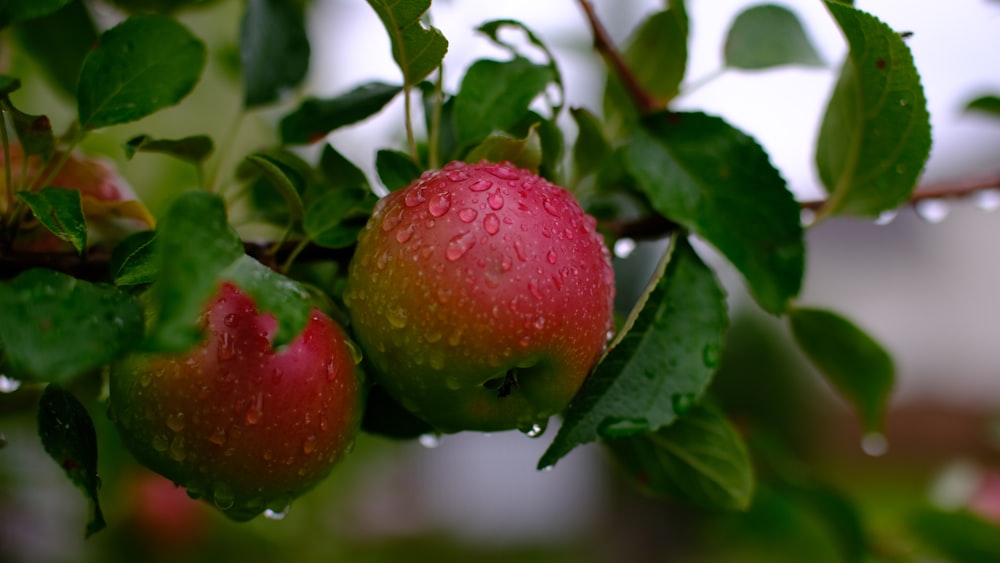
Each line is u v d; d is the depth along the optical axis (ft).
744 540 3.24
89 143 2.63
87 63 1.95
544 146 2.04
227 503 1.90
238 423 1.86
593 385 1.94
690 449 2.10
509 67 2.06
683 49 2.24
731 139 2.08
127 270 1.84
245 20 2.25
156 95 1.97
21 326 1.73
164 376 1.86
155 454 1.88
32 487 2.73
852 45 2.02
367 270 1.88
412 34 1.92
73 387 2.14
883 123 2.09
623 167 2.16
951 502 3.02
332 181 2.06
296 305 1.75
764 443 2.42
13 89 1.84
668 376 1.97
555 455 1.91
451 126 2.14
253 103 2.26
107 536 2.92
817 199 2.21
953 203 2.38
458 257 1.84
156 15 1.96
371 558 4.29
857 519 2.45
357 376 1.91
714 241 2.05
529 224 1.86
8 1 1.91
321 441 1.89
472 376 1.86
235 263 1.73
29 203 1.87
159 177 2.79
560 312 1.85
